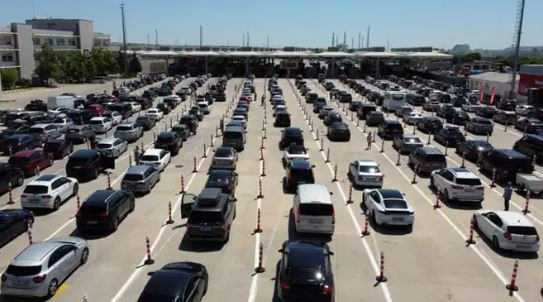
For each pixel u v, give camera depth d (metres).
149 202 25.83
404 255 19.52
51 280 15.77
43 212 24.28
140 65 131.00
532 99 68.62
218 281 17.03
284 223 22.88
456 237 21.55
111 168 32.09
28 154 31.48
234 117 50.34
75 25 125.88
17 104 70.56
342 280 17.23
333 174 32.31
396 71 129.62
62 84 105.88
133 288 16.53
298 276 14.40
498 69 116.06
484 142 37.69
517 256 19.64
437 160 31.59
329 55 121.81
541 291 16.77
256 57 125.81
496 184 30.91
